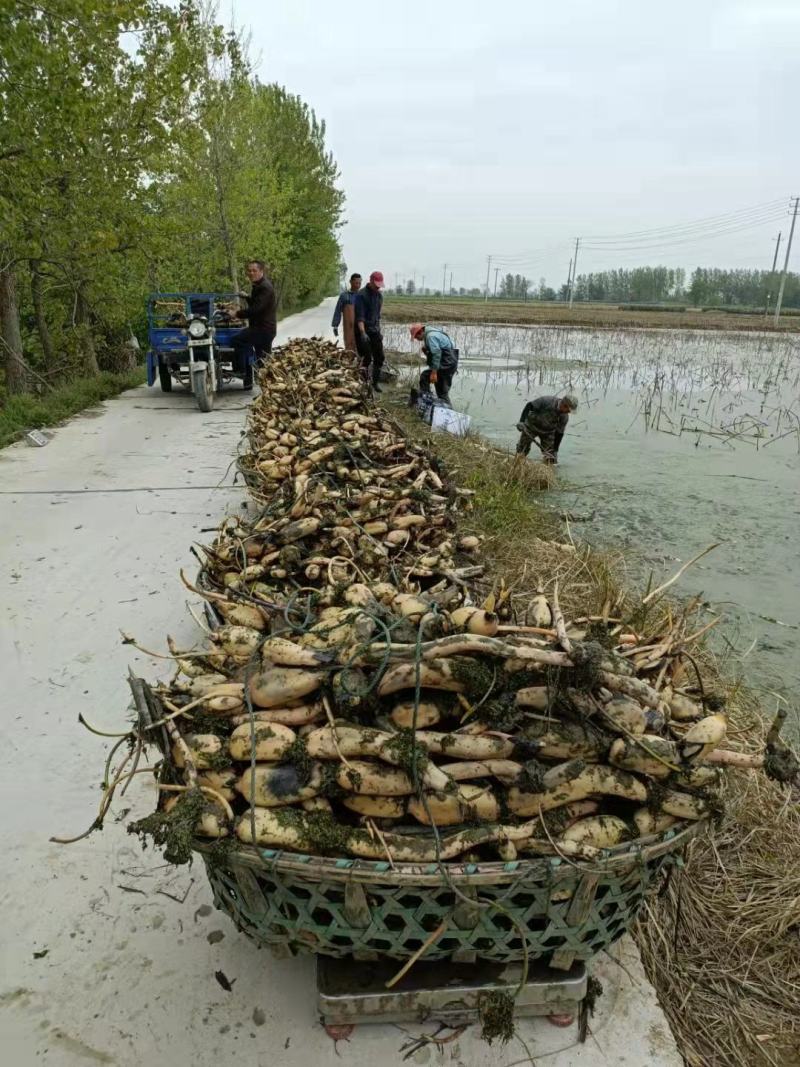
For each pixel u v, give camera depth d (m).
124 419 10.94
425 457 5.77
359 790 1.99
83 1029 2.23
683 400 16.19
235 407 12.03
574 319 45.16
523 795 2.00
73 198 12.36
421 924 1.98
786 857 3.11
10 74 9.66
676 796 2.03
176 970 2.43
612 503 8.47
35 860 2.83
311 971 2.43
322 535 4.14
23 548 5.75
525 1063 2.15
